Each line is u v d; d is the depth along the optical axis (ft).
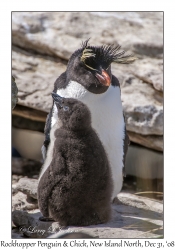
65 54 59.98
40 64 60.54
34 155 58.23
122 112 38.99
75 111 34.32
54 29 62.69
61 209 35.01
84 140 34.37
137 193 46.80
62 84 39.01
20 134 59.36
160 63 58.85
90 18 64.95
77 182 34.19
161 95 54.70
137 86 55.72
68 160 34.35
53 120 38.14
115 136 38.17
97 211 35.65
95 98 37.52
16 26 61.77
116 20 64.64
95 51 37.76
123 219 38.22
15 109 56.75
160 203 44.70
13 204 41.45
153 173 53.01
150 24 64.64
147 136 52.60
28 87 56.08
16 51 62.13
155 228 36.63
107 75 36.40
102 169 34.47
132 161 53.93
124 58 39.55
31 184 43.29
